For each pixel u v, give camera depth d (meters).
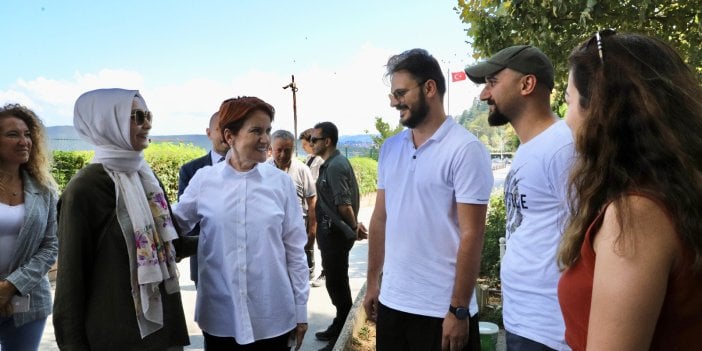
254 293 2.50
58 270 1.95
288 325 2.62
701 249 0.90
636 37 1.10
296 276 2.72
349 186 4.61
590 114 1.07
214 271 2.55
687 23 4.42
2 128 2.78
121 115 2.09
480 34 4.82
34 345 2.95
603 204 1.02
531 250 2.02
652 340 0.97
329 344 4.65
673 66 1.04
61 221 1.97
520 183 2.07
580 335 1.12
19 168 2.98
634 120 0.99
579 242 1.08
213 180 2.61
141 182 2.26
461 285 2.27
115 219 2.05
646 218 0.92
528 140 2.19
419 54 2.47
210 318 2.57
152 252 2.12
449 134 2.42
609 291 0.94
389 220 2.65
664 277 0.92
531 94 2.16
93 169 2.06
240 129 2.51
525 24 4.50
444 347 2.33
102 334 1.98
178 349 2.29
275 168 2.78
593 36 1.17
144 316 2.08
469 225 2.27
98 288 2.00
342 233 4.59
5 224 2.77
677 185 0.92
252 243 2.51
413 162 2.51
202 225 2.60
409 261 2.50
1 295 2.66
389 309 2.59
